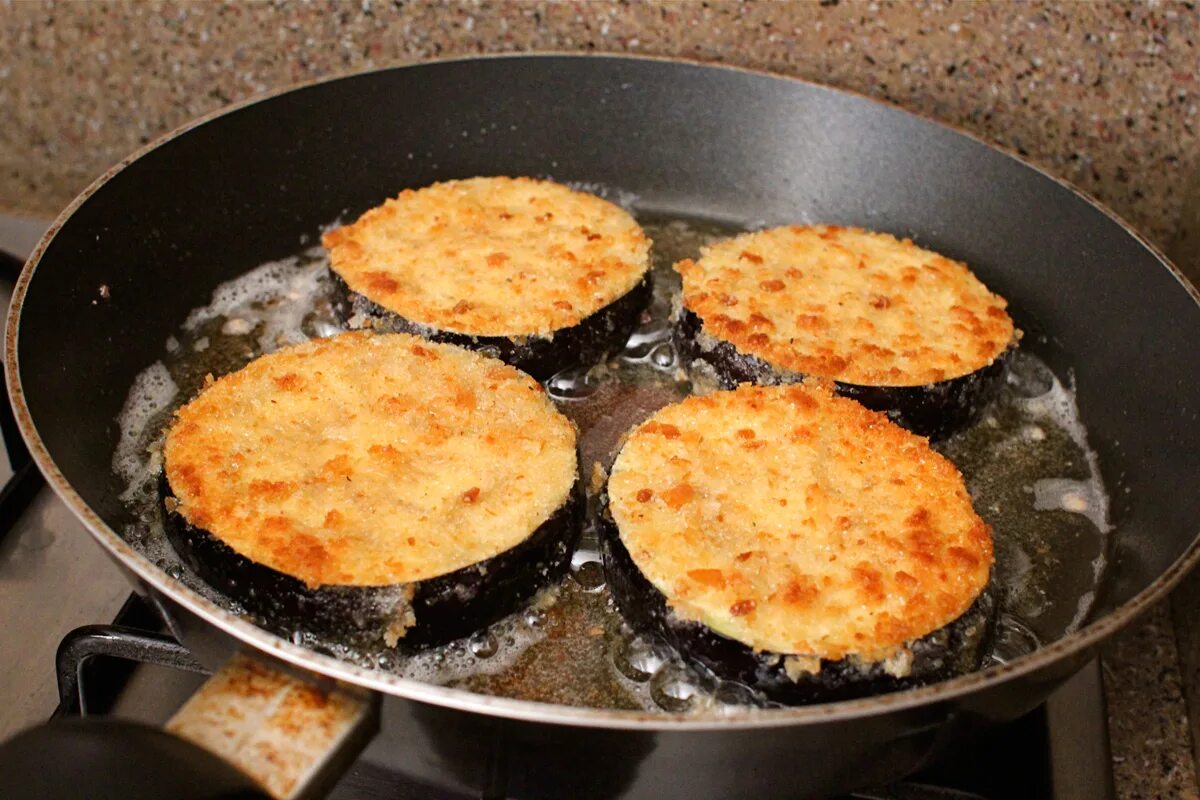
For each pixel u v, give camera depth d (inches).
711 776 10.5
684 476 12.4
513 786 10.9
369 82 15.6
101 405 13.7
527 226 15.2
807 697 11.3
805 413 13.1
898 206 15.9
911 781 11.9
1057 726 12.4
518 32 16.7
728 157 16.4
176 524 12.0
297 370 13.3
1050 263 14.9
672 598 11.6
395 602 11.5
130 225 14.2
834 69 16.3
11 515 14.3
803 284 14.6
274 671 10.1
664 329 15.2
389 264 14.6
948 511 12.3
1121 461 13.8
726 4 16.1
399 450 12.5
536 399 13.2
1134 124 15.5
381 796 12.2
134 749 9.3
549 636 12.2
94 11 16.9
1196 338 13.1
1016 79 15.7
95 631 12.2
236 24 16.9
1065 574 13.2
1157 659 14.0
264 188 15.5
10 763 9.2
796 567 11.7
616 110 16.3
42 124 18.1
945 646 11.4
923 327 14.2
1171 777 12.9
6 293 14.3
